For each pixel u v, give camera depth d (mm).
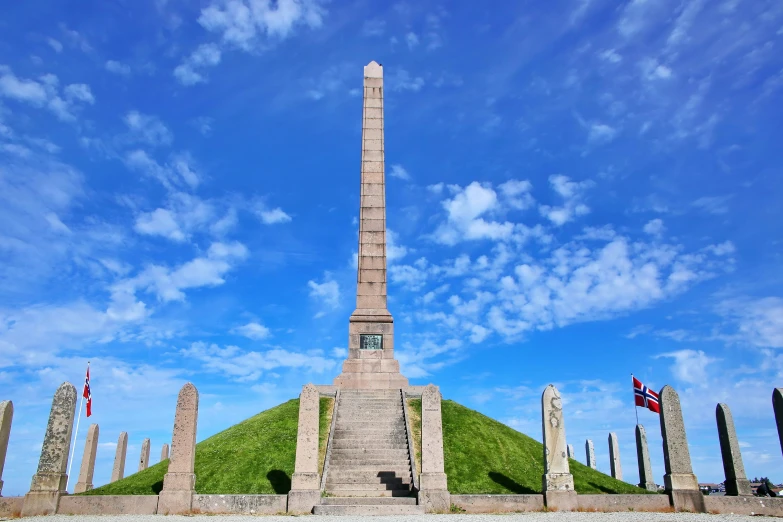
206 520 24703
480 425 42000
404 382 44906
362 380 44938
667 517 25578
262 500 27594
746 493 31078
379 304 47125
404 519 24406
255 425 41031
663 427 29750
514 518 24828
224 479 32156
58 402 28203
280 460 34375
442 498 27891
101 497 27219
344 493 30562
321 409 40812
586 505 28266
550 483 28500
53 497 26875
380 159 50344
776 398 28250
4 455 27641
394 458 34094
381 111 51719
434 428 29156
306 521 24172
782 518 25984
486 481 33188
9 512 26438
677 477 28734
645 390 44750
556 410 29641
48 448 27531
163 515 26562
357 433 36750
